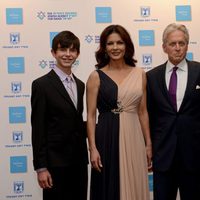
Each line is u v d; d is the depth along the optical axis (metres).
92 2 3.81
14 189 3.78
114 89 2.67
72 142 2.63
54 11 3.78
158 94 2.72
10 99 3.76
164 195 2.69
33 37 3.77
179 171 2.70
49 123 2.64
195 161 2.66
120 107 2.68
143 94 2.77
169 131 2.67
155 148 2.72
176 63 2.73
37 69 3.77
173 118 2.66
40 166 2.58
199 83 2.65
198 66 2.72
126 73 2.75
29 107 3.78
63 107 2.60
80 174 2.72
